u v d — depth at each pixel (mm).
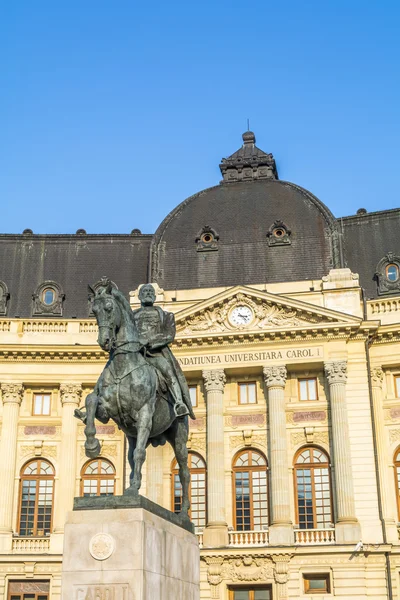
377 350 51938
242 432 51656
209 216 57156
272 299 51219
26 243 59531
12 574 49219
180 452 17719
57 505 51312
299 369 51844
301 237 55000
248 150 62156
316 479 50375
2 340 53750
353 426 49844
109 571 14008
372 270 55500
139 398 15859
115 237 59875
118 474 52438
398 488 50406
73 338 54031
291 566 47094
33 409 53844
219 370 51469
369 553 46781
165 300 53688
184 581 15938
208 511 49375
